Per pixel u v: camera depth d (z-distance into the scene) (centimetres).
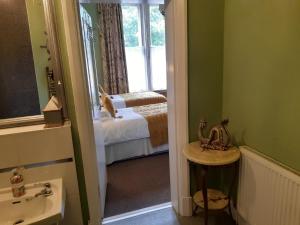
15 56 154
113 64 576
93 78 236
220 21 188
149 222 215
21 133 152
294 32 127
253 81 163
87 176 186
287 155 141
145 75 618
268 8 143
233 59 183
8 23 150
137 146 351
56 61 160
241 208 181
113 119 345
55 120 162
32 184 159
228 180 210
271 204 148
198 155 175
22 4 150
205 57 191
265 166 150
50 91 163
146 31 589
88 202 192
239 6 169
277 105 144
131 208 237
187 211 219
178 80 189
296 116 131
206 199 180
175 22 180
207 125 206
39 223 121
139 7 579
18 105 160
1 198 145
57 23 158
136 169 321
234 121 190
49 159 163
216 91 201
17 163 156
